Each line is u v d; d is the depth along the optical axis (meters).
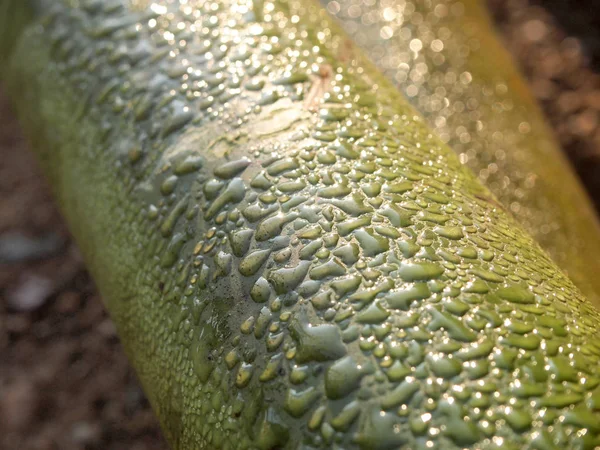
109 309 0.17
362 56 0.18
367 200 0.14
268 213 0.14
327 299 0.13
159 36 0.17
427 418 0.12
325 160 0.15
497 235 0.14
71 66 0.18
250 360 0.14
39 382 0.26
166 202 0.16
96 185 0.17
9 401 0.26
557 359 0.13
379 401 0.12
